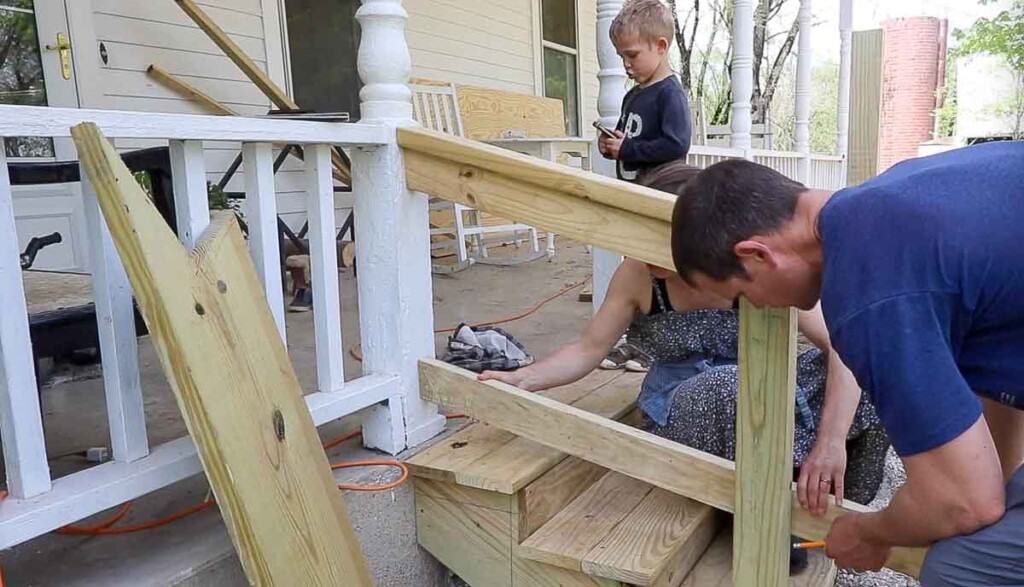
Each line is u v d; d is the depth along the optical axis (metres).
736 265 1.02
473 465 1.66
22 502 1.17
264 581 1.15
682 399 1.68
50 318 1.43
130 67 3.88
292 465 1.31
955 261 0.90
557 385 1.81
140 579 1.28
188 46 4.15
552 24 7.36
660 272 1.67
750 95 4.50
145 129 1.25
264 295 1.43
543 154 4.55
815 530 1.38
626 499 1.74
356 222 1.82
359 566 1.45
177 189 1.38
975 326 0.96
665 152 2.67
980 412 0.91
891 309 0.89
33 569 1.31
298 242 3.96
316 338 1.68
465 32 6.09
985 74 15.28
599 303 2.62
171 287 1.11
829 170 7.05
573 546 1.54
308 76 4.93
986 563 1.00
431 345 1.89
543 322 3.22
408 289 1.81
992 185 0.94
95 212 1.25
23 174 1.71
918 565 1.33
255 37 4.51
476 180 1.66
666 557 1.48
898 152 13.80
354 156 1.79
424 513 1.76
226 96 4.38
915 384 0.89
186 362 1.10
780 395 1.31
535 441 1.70
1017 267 0.90
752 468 1.37
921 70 13.60
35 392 1.19
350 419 2.04
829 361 1.50
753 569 1.41
